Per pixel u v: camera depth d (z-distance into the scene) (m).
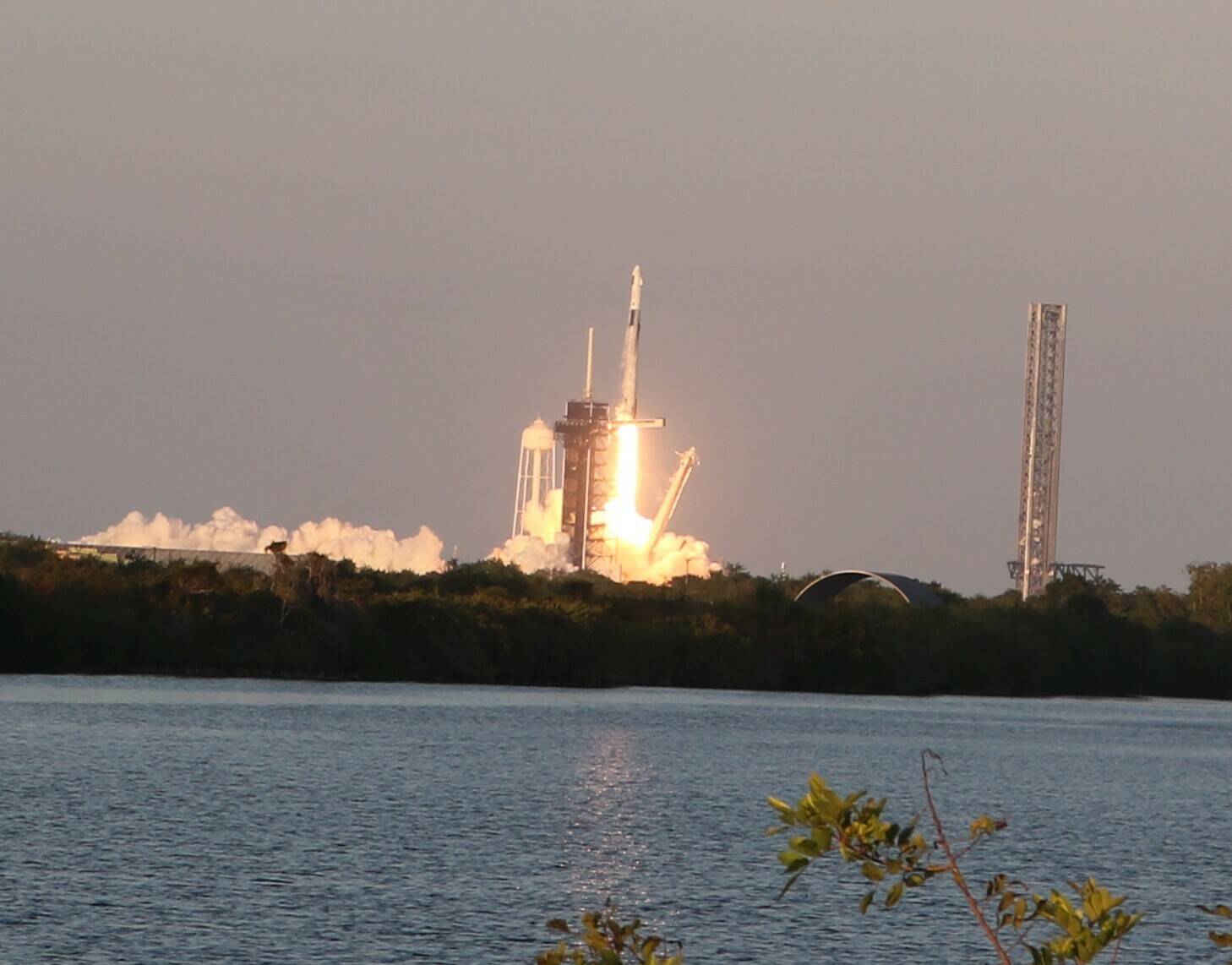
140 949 185.62
